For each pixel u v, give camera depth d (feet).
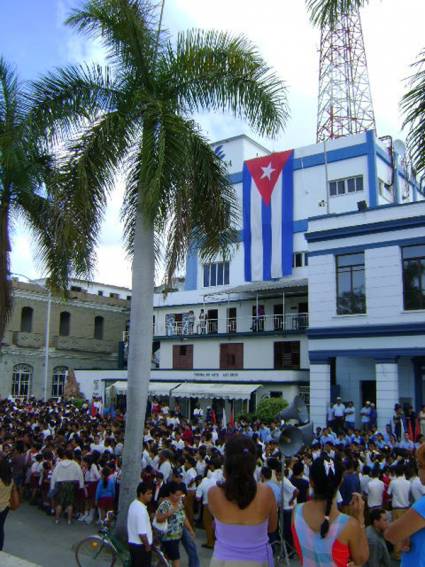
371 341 78.38
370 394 84.69
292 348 105.70
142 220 37.01
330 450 44.83
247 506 14.11
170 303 131.03
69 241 36.42
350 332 79.66
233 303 119.85
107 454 42.75
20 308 147.13
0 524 28.91
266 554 14.15
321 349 82.69
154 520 27.66
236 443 14.67
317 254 84.64
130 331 36.27
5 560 30.83
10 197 52.34
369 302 78.84
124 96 38.01
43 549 34.45
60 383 152.87
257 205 114.42
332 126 115.65
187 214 37.47
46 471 45.09
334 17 27.07
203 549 35.73
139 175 36.55
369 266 79.36
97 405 104.99
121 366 146.20
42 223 50.55
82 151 36.45
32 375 146.72
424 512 11.66
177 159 34.50
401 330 75.51
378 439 56.49
